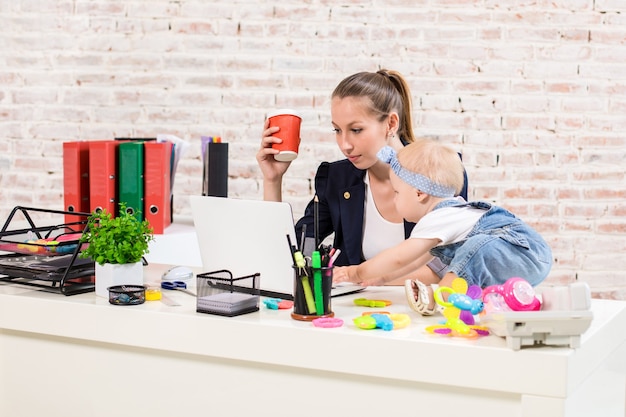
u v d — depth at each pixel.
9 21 3.30
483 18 3.08
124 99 3.27
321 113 3.17
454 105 3.12
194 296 1.74
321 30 3.15
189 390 1.56
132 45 3.26
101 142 2.61
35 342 1.71
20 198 3.35
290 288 1.67
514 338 1.29
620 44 3.06
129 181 2.58
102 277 1.70
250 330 1.48
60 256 1.82
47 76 3.30
